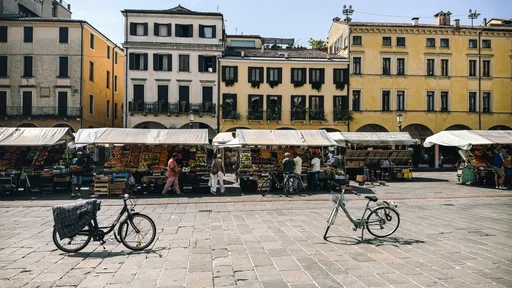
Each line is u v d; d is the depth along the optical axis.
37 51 34.78
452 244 7.89
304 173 19.16
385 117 37.19
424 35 37.44
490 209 12.72
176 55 36.09
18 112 34.44
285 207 13.32
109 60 42.12
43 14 41.12
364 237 8.55
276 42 47.88
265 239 8.38
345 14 40.22
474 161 21.94
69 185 17.84
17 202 14.73
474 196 16.17
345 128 36.75
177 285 5.56
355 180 23.91
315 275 5.95
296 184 17.50
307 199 15.44
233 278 5.84
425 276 5.88
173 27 36.19
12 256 7.12
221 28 36.72
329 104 37.00
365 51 37.09
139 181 18.02
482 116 37.84
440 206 13.41
